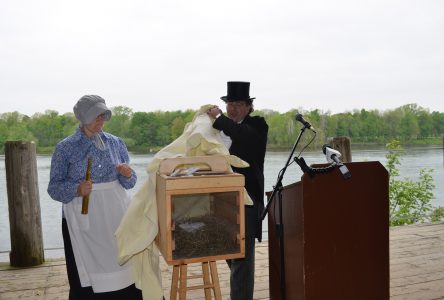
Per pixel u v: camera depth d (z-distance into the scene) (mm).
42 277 4016
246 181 2859
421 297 3475
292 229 2520
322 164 2436
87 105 2602
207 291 2732
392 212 7242
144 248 2352
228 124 2719
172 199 2311
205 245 2266
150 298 2566
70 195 2609
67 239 2721
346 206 2361
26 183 4281
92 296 2699
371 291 2430
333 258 2363
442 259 4441
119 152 2889
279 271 2789
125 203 2766
